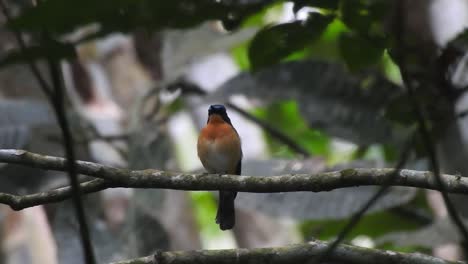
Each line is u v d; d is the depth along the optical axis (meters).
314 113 11.03
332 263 6.29
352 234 12.93
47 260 13.66
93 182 6.45
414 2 10.06
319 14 5.52
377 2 5.46
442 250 11.05
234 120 15.61
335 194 10.33
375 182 6.34
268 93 11.13
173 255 6.18
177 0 2.99
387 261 6.18
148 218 11.05
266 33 5.62
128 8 2.91
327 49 16.62
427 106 8.33
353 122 10.85
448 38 9.74
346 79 10.91
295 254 6.21
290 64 11.13
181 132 23.03
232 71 15.84
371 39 5.81
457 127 9.81
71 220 11.05
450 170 9.88
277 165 10.64
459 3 10.32
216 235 21.17
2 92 12.73
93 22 2.55
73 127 11.83
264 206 10.32
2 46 7.90
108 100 14.05
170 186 6.50
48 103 11.87
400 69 3.84
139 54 14.16
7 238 13.66
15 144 11.17
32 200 6.35
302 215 10.22
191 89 12.20
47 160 6.40
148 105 12.88
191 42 12.29
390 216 12.70
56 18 2.34
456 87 8.54
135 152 11.34
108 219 12.29
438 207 11.76
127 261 6.20
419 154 8.54
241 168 10.45
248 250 6.25
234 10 4.42
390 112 8.15
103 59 14.18
